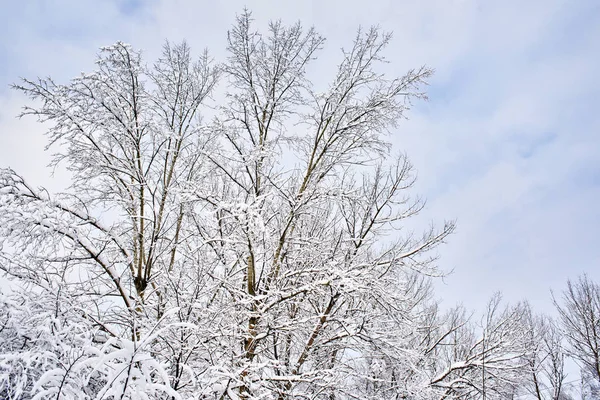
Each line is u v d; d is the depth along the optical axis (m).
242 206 5.95
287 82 7.70
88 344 3.74
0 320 4.01
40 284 4.91
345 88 7.74
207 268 5.96
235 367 5.03
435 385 8.17
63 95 5.98
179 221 7.38
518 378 8.73
